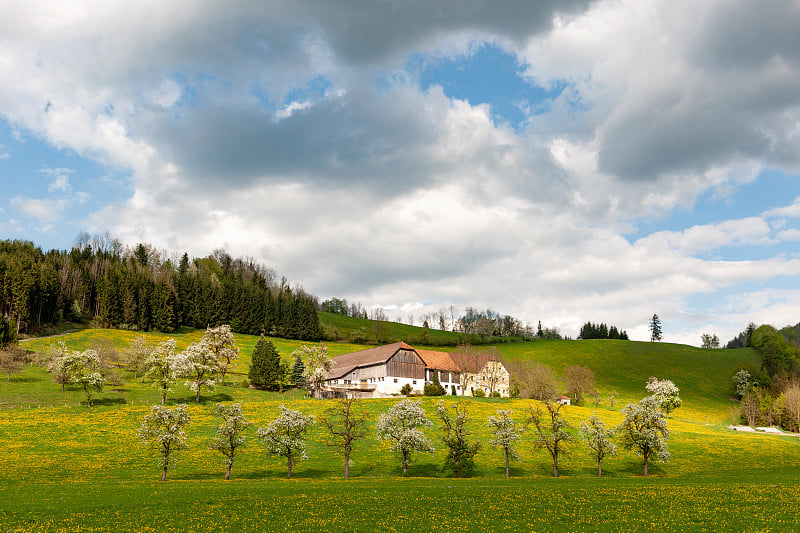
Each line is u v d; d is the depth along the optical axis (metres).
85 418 89.25
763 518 37.88
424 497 45.78
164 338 183.62
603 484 55.25
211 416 96.75
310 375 136.00
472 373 153.88
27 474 62.38
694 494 46.25
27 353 137.50
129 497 45.53
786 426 137.62
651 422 78.44
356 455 79.44
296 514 39.75
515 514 39.97
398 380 140.00
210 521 37.72
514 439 74.38
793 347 197.38
